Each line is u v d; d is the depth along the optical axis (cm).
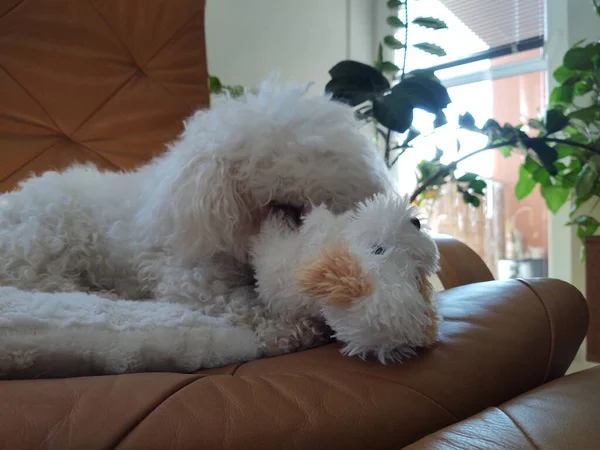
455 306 62
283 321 53
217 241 53
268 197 53
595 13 151
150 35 117
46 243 63
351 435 37
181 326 49
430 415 41
